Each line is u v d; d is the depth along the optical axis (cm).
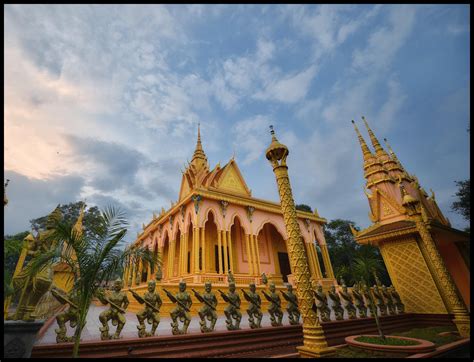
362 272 1037
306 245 2492
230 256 1972
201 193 1991
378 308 1262
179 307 655
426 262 1197
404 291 1252
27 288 507
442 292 1139
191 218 2017
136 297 604
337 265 3472
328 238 4103
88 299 477
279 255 2620
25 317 487
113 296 582
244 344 687
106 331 553
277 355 643
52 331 750
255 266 2048
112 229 536
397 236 1286
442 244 1422
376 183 1528
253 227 2205
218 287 1396
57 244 525
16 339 409
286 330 792
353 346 694
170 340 595
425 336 899
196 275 1688
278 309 830
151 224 2819
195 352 602
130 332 700
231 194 2278
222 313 1264
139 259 568
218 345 645
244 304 1393
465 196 2209
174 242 2267
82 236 512
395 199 1430
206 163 3055
